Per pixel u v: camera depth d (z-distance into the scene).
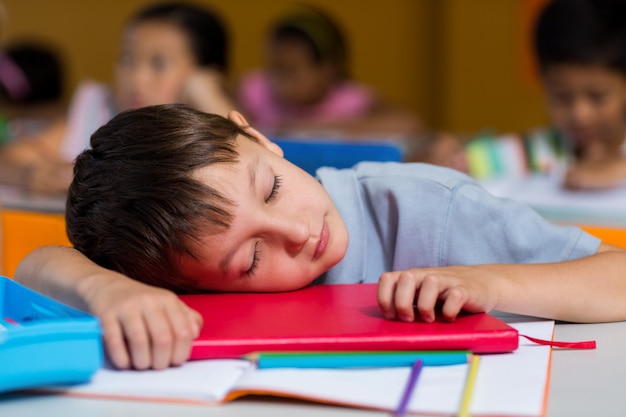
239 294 1.04
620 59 2.46
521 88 4.74
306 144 1.50
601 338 0.94
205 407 0.73
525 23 4.67
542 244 1.09
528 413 0.68
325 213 1.06
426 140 2.88
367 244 1.18
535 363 0.81
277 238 1.00
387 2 5.00
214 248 0.97
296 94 3.94
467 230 1.12
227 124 1.07
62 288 0.90
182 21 2.99
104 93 3.09
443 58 4.90
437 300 0.92
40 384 0.75
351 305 0.96
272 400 0.75
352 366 0.80
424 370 0.80
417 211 1.14
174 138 1.00
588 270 1.00
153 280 1.02
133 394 0.75
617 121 2.52
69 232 1.09
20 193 2.38
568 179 2.38
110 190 1.01
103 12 5.13
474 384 0.75
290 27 3.92
